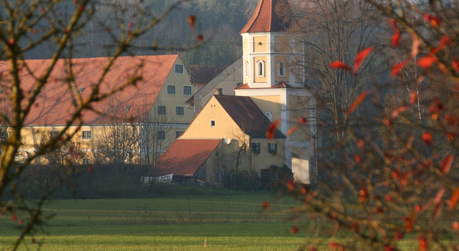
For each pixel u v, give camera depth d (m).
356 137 20.31
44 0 20.48
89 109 21.14
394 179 19.80
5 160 21.14
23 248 96.44
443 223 19.45
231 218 165.25
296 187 20.92
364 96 18.11
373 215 20.20
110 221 159.12
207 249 103.12
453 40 19.12
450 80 18.42
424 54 19.67
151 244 111.25
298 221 21.08
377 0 20.67
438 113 18.59
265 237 122.19
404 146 19.47
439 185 19.19
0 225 139.38
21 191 23.25
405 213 19.77
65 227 145.38
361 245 20.39
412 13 20.23
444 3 20.62
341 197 20.78
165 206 198.62
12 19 20.42
